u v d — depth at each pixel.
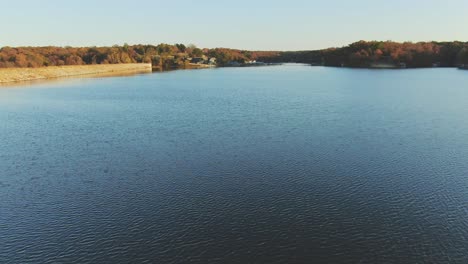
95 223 17.50
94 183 22.02
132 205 19.19
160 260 14.77
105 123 37.94
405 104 49.09
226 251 15.27
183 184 21.69
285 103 51.00
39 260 14.87
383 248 15.37
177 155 26.83
